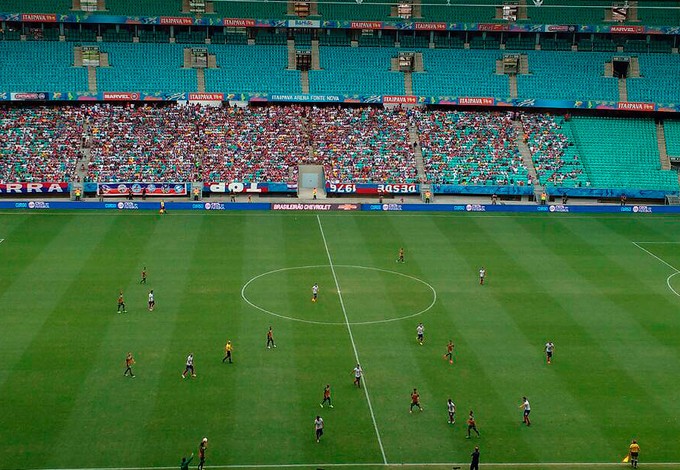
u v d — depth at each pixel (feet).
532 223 376.89
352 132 443.32
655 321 258.57
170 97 441.68
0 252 307.78
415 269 304.50
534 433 190.29
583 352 234.38
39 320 244.22
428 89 467.52
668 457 181.16
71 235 334.03
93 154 411.54
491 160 431.84
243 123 440.86
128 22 458.09
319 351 230.89
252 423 191.21
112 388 204.95
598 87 473.26
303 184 423.64
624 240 351.87
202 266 299.99
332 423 192.34
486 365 224.53
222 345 232.32
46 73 447.01
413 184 412.57
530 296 278.46
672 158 444.14
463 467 176.24
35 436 182.19
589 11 489.67
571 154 439.22
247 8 478.18
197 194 400.26
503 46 491.72
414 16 486.38
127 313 252.21
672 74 481.87
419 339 237.45
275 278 289.94
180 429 187.42
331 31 488.44
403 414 197.57
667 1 495.41
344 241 339.16
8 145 410.72
